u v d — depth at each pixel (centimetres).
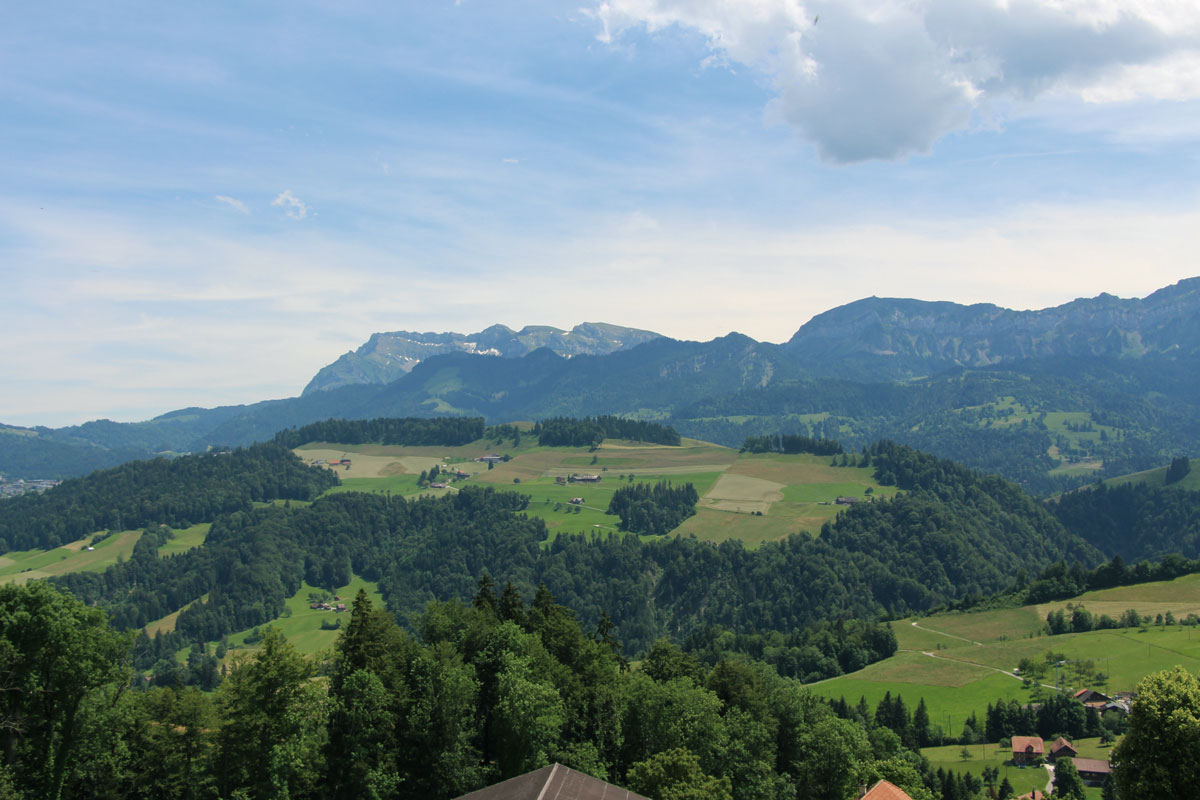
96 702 7350
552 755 8006
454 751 8131
